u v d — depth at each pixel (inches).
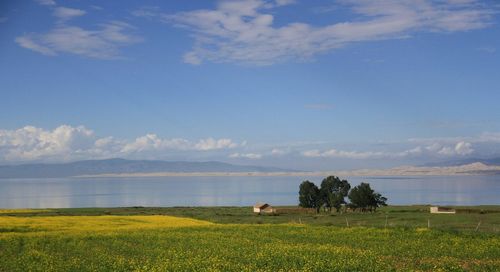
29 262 1332.4
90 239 1878.7
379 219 3284.9
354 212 4586.6
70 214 3823.8
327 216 3814.0
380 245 1692.9
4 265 1290.6
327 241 1820.9
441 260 1355.8
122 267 1246.3
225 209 4847.4
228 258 1391.5
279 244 1702.8
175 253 1487.5
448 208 3976.4
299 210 4537.4
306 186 5007.4
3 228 2183.8
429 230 2055.9
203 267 1221.1
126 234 2020.2
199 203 7711.6
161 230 2209.6
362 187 4717.0
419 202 7298.2
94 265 1286.9
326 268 1207.6
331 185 5002.5
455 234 1955.0
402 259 1374.3
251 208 5044.3
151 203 7731.3
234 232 2124.8
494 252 1513.3
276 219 3479.3
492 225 2667.3
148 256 1451.8
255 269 1216.8
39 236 1932.8
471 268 1240.8
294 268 1208.2
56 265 1286.9
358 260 1295.5
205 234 2038.6
